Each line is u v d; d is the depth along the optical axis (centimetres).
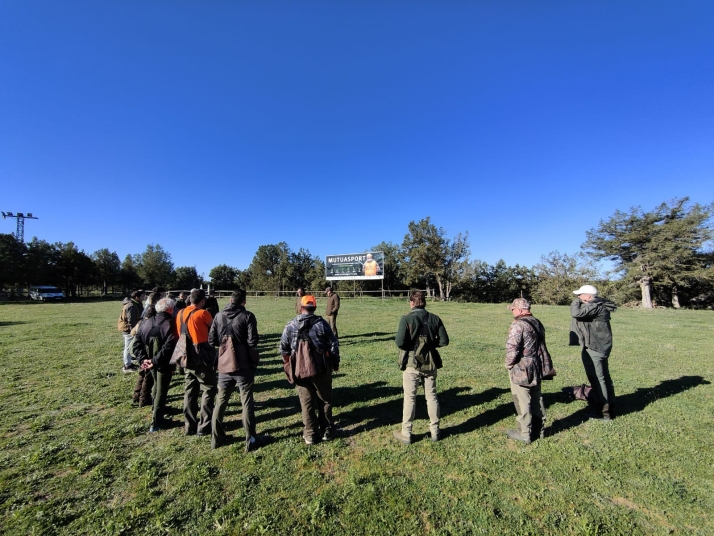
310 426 388
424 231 3772
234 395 573
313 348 378
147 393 525
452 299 4116
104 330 1340
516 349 388
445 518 266
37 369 733
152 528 258
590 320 457
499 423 441
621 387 575
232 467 341
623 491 299
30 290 4403
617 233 2884
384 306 2439
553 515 269
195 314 413
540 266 4122
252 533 252
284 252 6241
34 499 296
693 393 542
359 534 251
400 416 470
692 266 2664
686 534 248
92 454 368
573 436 402
